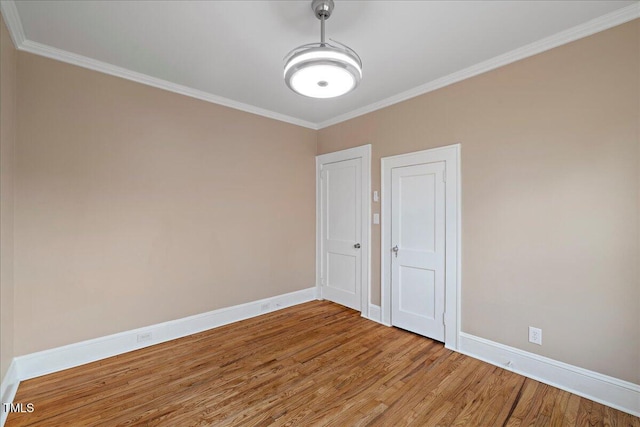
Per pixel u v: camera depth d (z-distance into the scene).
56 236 2.32
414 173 3.02
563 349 2.11
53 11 1.87
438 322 2.83
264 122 3.68
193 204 3.07
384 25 2.00
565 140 2.11
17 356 2.16
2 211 1.88
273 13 1.89
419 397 2.01
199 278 3.11
